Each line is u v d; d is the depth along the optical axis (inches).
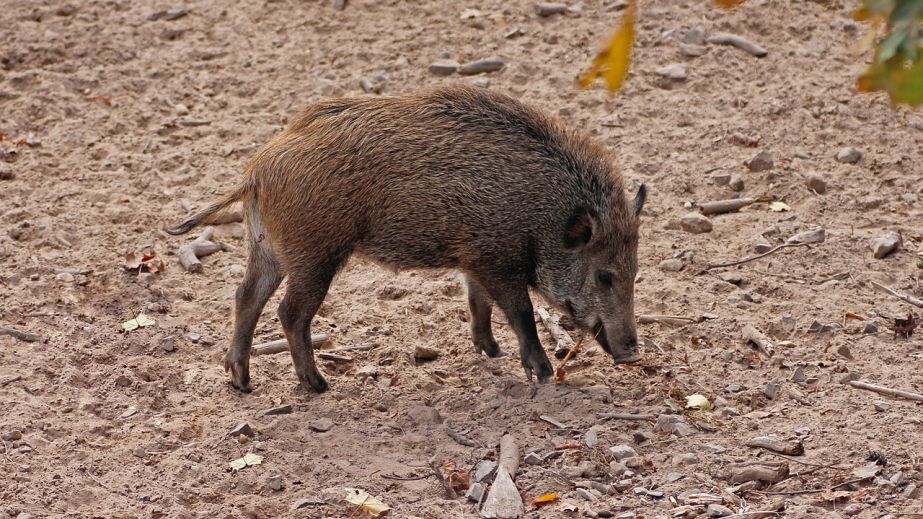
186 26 732.0
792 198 565.3
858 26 706.2
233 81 671.8
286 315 409.4
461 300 492.1
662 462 359.6
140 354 434.6
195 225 419.5
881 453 351.3
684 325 460.8
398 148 399.9
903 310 462.0
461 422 393.4
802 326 450.9
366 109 408.2
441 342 458.9
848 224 541.3
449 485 350.0
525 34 712.4
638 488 343.3
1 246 502.3
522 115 416.5
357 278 509.0
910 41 109.7
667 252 520.7
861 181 576.1
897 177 577.0
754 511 324.5
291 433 385.1
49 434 369.7
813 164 593.0
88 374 411.2
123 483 345.7
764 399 403.2
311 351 413.7
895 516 317.4
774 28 709.9
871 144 608.4
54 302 461.7
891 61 111.6
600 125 624.7
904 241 521.7
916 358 421.4
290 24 733.3
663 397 402.9
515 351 456.4
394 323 471.5
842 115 628.7
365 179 398.3
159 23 734.5
